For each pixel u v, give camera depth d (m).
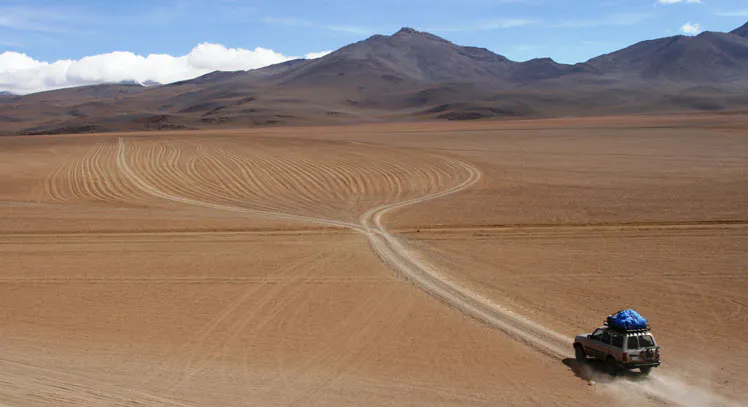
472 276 25.06
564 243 30.02
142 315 20.94
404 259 27.67
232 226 34.41
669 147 67.88
